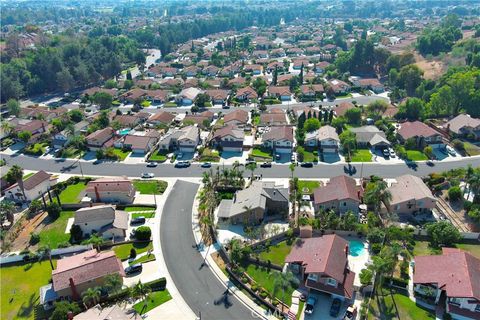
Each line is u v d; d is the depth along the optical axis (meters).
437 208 93.44
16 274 76.81
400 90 183.25
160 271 76.12
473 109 148.12
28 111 169.50
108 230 86.38
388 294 68.56
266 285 71.75
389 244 80.12
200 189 106.00
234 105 176.75
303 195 99.31
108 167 120.25
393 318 63.69
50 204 95.06
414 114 151.12
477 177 90.75
